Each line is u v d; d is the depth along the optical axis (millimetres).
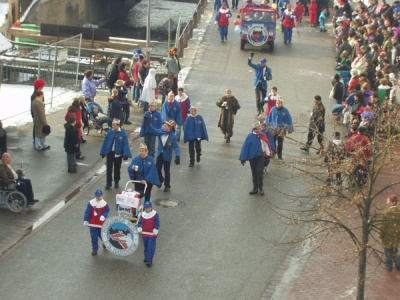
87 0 59375
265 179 22750
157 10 65312
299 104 30688
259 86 29172
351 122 24656
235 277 17062
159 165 21562
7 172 19844
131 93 31156
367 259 17344
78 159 23891
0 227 19047
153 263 17469
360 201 15320
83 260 17484
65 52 30984
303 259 17875
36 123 24078
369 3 45281
